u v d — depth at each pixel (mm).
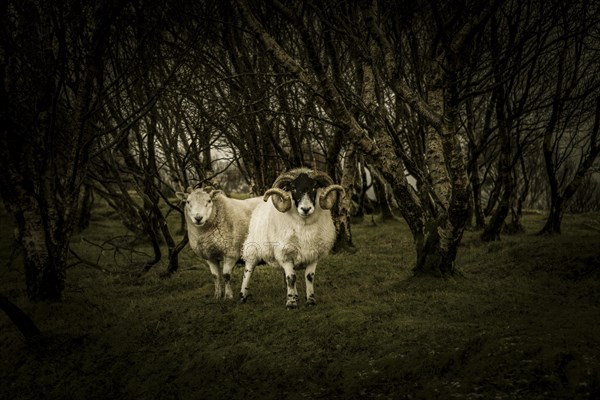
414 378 5086
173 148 12344
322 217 7828
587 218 17797
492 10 7293
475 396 4465
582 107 12617
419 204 9438
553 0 8688
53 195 9305
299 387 5398
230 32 11000
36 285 9094
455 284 8094
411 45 10406
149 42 10211
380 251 12625
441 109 8414
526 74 13453
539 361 4730
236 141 12078
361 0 8242
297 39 11859
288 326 6883
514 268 9352
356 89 11250
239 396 5477
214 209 8602
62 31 8039
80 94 8992
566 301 6922
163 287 10328
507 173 12750
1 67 8539
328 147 13438
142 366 6582
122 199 15977
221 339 6875
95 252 15195
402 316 6789
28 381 6801
